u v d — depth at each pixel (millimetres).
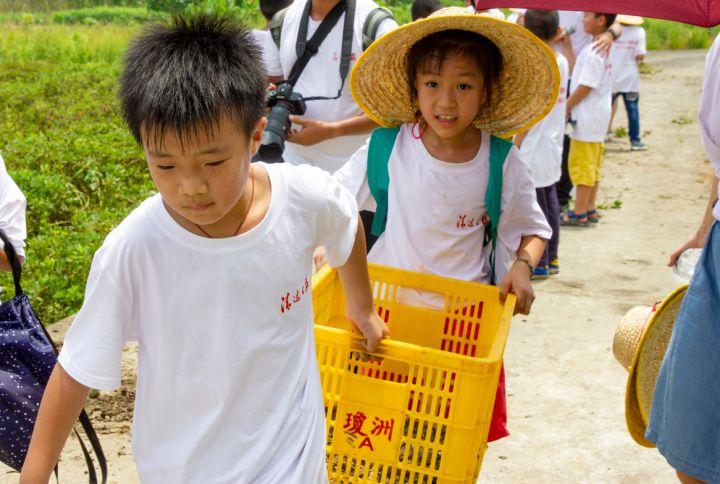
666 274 6168
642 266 6348
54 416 1890
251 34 1854
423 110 2861
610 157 10195
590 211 7445
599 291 5789
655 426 2680
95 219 6391
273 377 1971
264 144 3912
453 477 2361
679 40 24031
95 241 5918
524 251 2953
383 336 2414
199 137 1659
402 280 2945
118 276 1831
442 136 2863
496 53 2867
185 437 1970
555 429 3893
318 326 2412
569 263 6410
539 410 4062
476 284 2877
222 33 1769
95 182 7145
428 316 2990
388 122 3107
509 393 4227
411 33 2793
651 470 3578
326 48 4203
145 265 1837
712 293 2494
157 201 1861
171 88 1652
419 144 2986
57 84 11938
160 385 1947
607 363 4578
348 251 2180
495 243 3053
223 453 1957
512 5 2727
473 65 2785
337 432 2453
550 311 5332
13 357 2471
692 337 2514
